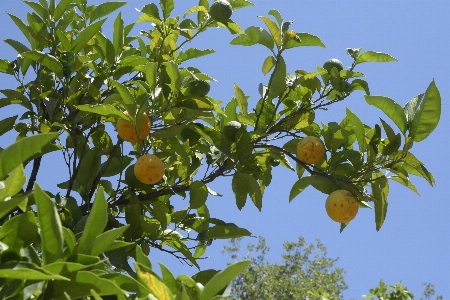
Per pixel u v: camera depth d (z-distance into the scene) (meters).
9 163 2.11
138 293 2.26
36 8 4.87
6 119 4.52
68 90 4.66
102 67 4.86
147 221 4.39
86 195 4.31
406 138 4.02
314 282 14.84
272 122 4.81
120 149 4.67
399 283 7.55
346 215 4.09
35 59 4.29
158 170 3.96
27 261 2.19
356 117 4.26
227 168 4.61
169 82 4.34
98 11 5.23
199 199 4.45
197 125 4.29
